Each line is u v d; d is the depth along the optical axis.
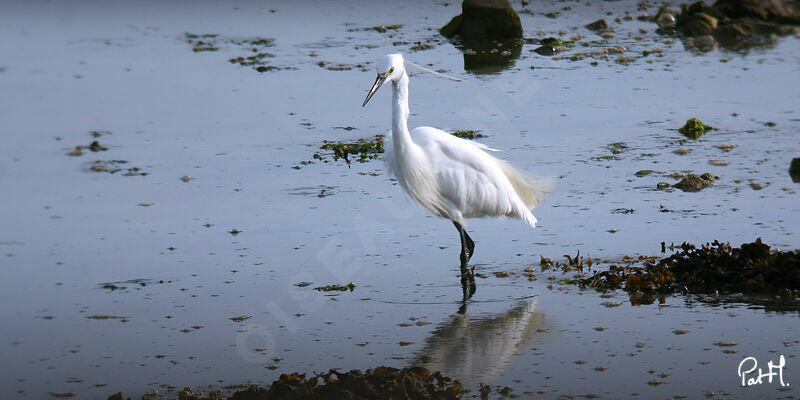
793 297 10.14
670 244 11.82
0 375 8.81
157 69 23.45
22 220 13.48
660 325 9.55
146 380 8.66
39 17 30.53
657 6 30.05
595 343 9.18
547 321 9.79
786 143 16.27
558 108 19.00
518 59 23.22
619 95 19.81
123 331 9.81
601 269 11.19
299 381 8.54
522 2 31.38
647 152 16.02
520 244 12.21
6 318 10.20
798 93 19.58
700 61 22.72
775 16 26.73
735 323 9.52
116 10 31.78
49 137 17.94
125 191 14.75
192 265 11.68
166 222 13.29
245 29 28.27
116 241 12.59
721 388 8.13
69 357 9.20
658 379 8.33
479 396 8.13
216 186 14.91
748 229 12.19
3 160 16.52
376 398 8.21
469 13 25.73
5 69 23.69
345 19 29.53
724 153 15.83
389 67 10.94
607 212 13.16
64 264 11.80
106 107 20.06
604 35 25.89
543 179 11.98
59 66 23.97
